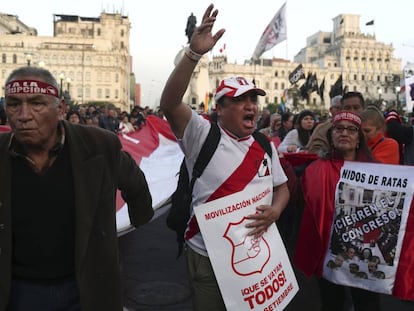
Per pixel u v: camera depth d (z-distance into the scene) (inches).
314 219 119.1
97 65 3491.6
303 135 234.5
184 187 103.1
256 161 95.5
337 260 117.3
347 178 119.0
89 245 75.4
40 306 74.8
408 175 113.5
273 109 3265.3
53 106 72.8
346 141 119.3
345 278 116.7
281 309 94.9
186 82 88.3
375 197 115.2
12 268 73.7
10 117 71.3
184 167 104.5
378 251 113.9
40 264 74.2
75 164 74.1
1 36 3366.1
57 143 74.6
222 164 92.4
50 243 73.7
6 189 71.3
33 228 72.9
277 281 95.6
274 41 653.3
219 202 91.4
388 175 115.3
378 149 144.2
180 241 106.4
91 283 75.2
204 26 85.7
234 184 92.6
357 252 115.6
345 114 120.3
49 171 73.7
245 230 92.9
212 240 90.4
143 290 174.9
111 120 588.4
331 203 118.9
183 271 198.7
